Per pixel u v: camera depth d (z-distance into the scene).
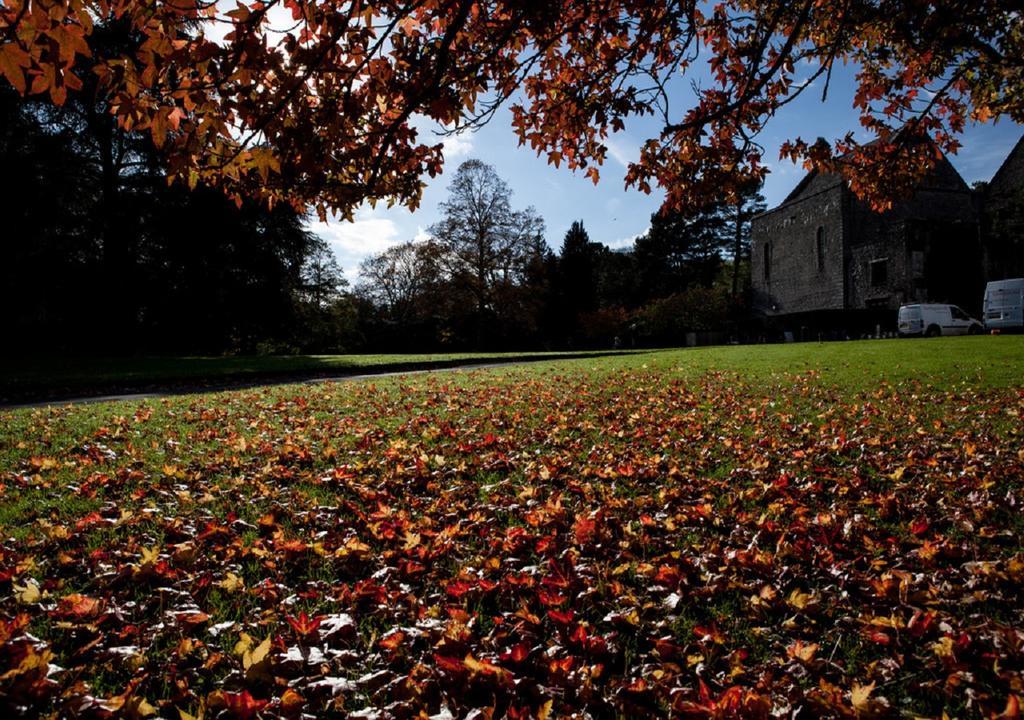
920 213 40.72
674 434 6.45
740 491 4.34
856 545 3.37
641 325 47.81
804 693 2.05
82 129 23.38
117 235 24.56
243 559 3.22
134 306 25.97
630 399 9.30
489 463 5.25
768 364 14.80
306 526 3.73
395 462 5.24
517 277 41.16
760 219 49.97
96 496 4.23
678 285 62.19
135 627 2.41
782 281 47.44
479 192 40.38
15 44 2.11
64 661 2.20
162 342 27.78
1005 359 13.01
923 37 5.32
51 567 3.02
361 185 3.88
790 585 2.91
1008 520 3.67
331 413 8.21
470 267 40.88
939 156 6.22
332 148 3.43
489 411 8.12
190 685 2.12
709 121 5.16
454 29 3.57
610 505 4.07
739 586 2.86
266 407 8.79
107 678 2.12
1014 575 2.85
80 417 7.64
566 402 8.98
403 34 3.65
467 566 3.09
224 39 2.80
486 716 1.90
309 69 3.03
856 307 40.69
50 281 22.41
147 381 13.93
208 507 4.07
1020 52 5.82
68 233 23.17
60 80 2.24
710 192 5.69
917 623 2.43
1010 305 27.94
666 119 5.06
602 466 5.19
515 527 3.57
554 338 46.31
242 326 30.09
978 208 41.16
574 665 2.26
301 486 4.58
